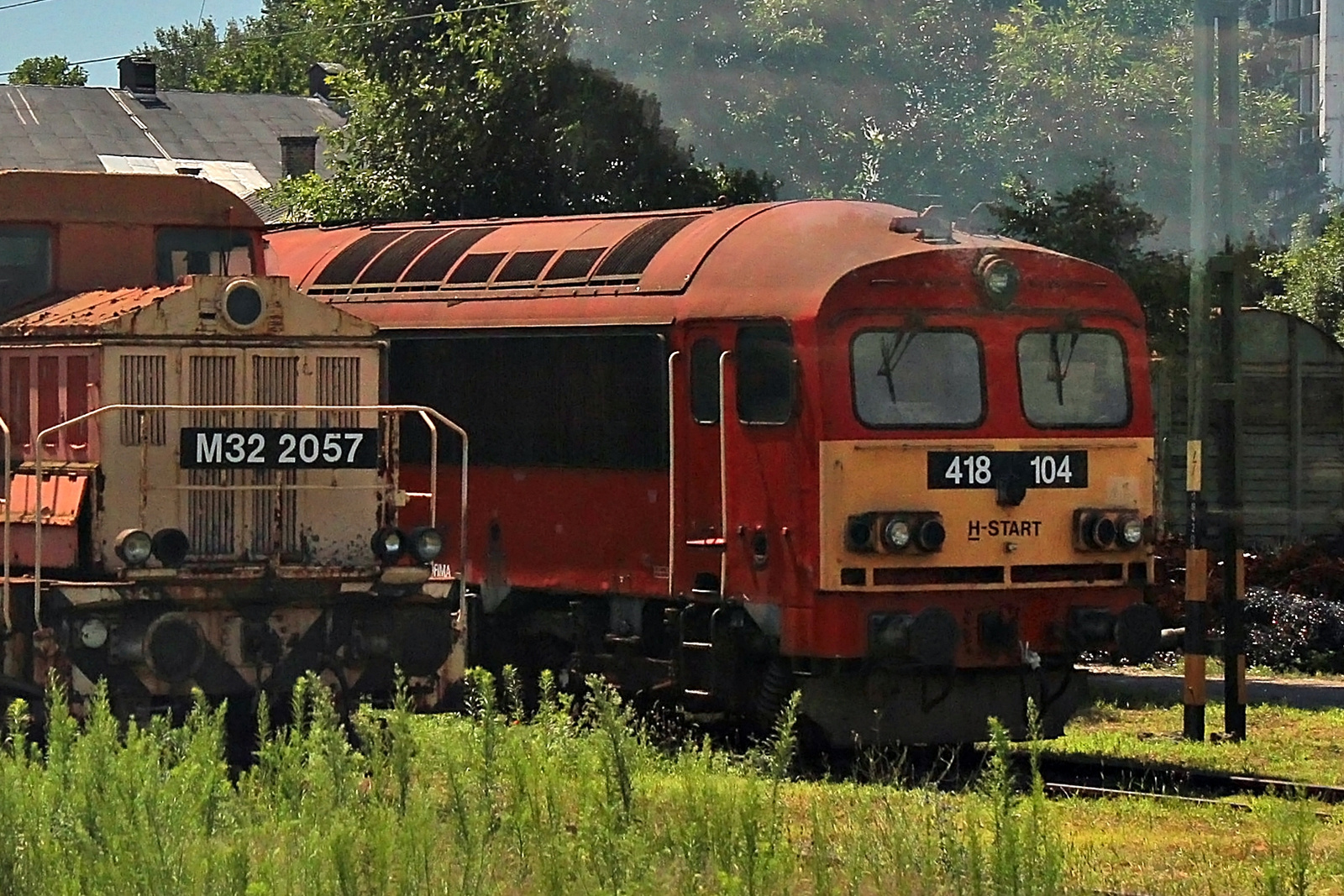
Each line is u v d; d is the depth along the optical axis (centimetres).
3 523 2689
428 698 2738
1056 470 3078
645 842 1902
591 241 3431
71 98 11538
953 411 3014
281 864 1844
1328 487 4969
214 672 2569
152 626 2520
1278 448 4947
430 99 5209
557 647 3500
